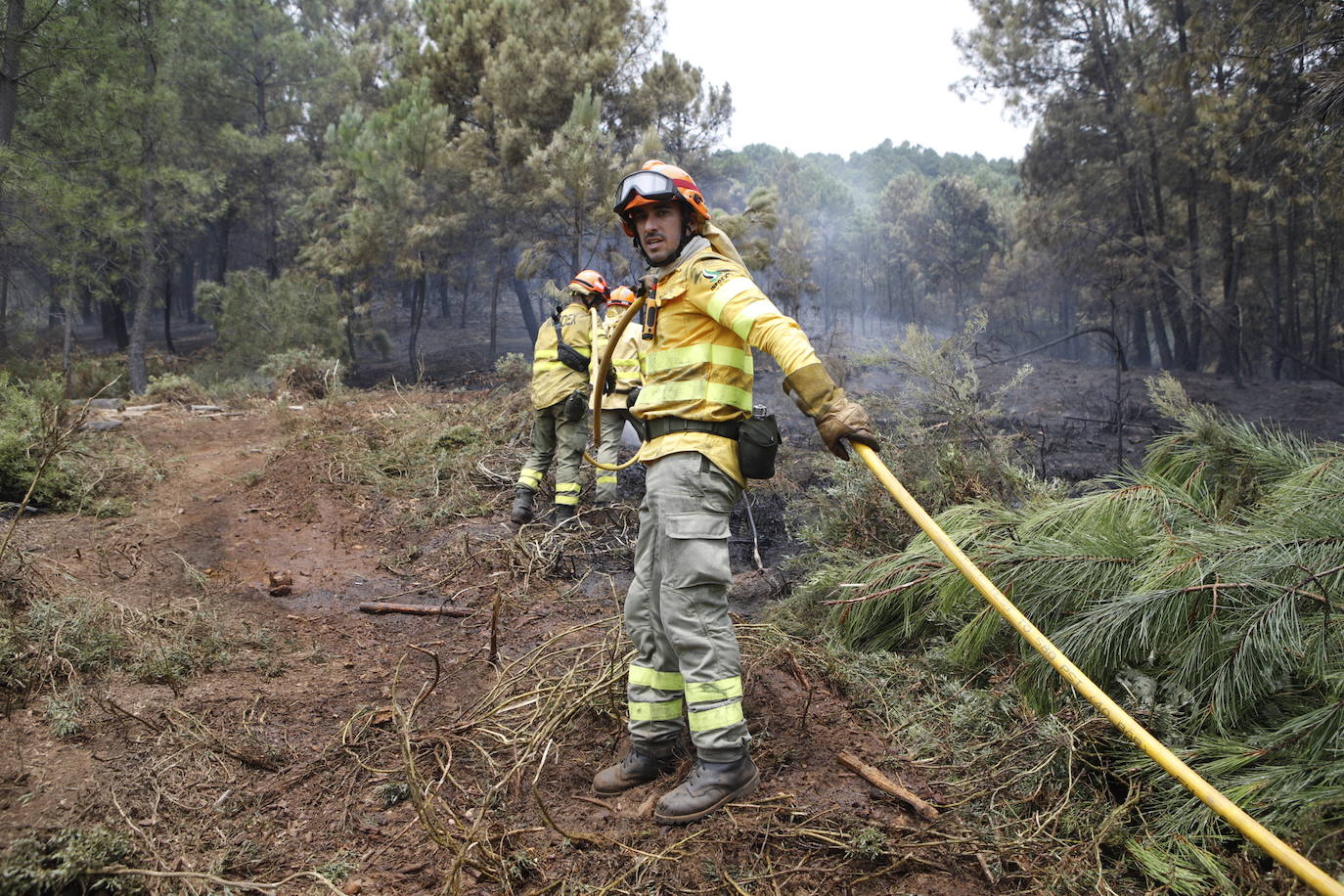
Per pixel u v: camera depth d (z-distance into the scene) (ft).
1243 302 62.64
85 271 54.34
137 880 6.75
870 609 11.66
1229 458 12.58
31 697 9.39
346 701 10.42
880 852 7.30
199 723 9.27
